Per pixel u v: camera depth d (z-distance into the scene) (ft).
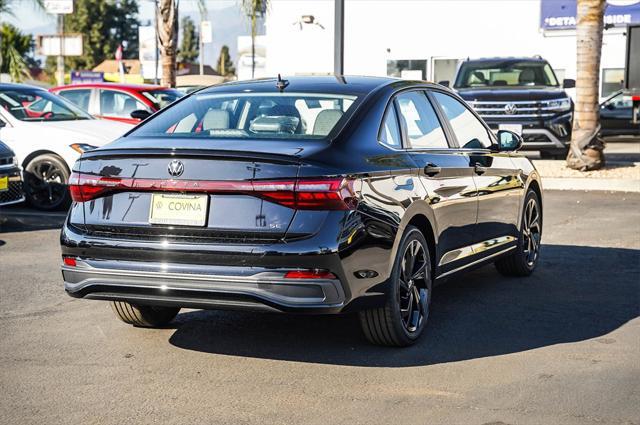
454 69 99.45
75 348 19.04
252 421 14.76
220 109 19.26
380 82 20.25
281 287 16.42
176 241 16.89
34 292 24.44
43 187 40.83
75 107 44.91
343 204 16.61
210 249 16.61
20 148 40.86
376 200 17.46
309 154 16.72
